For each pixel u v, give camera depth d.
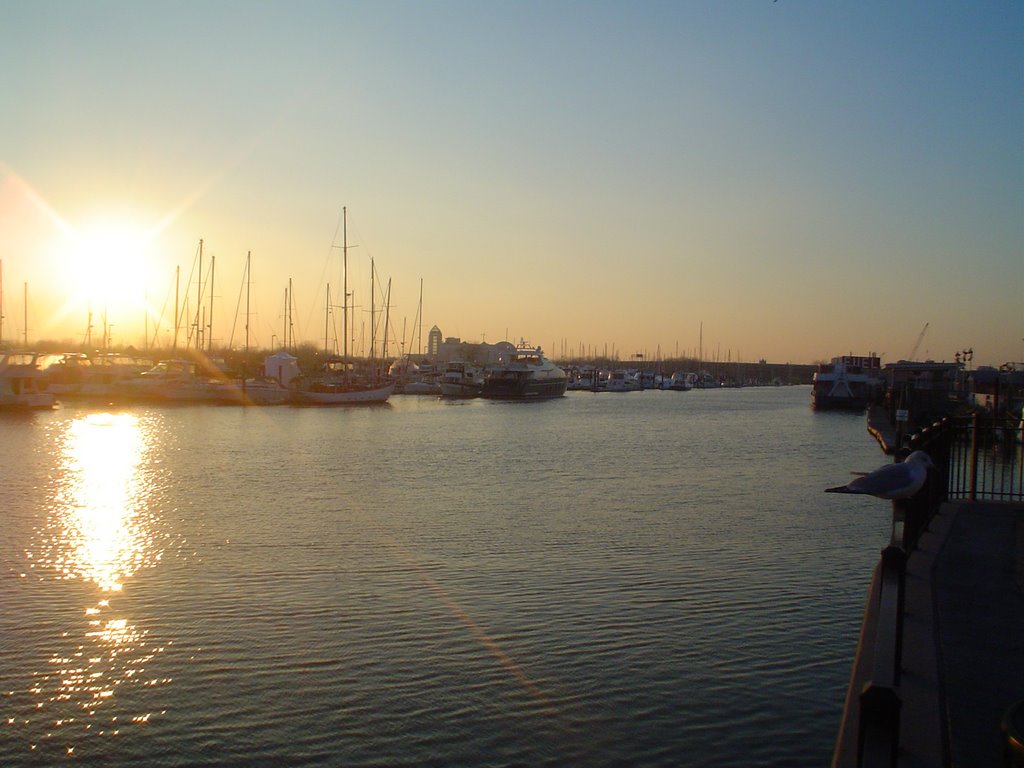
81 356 105.81
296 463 47.19
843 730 8.56
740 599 19.23
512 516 29.69
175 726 13.26
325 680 14.83
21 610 18.48
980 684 9.41
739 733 13.00
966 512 17.98
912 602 11.86
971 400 83.00
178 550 24.20
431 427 75.94
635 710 13.71
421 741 12.83
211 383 99.38
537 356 141.50
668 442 63.12
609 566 22.17
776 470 44.88
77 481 39.62
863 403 113.94
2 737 12.91
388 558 23.11
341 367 131.62
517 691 14.41
